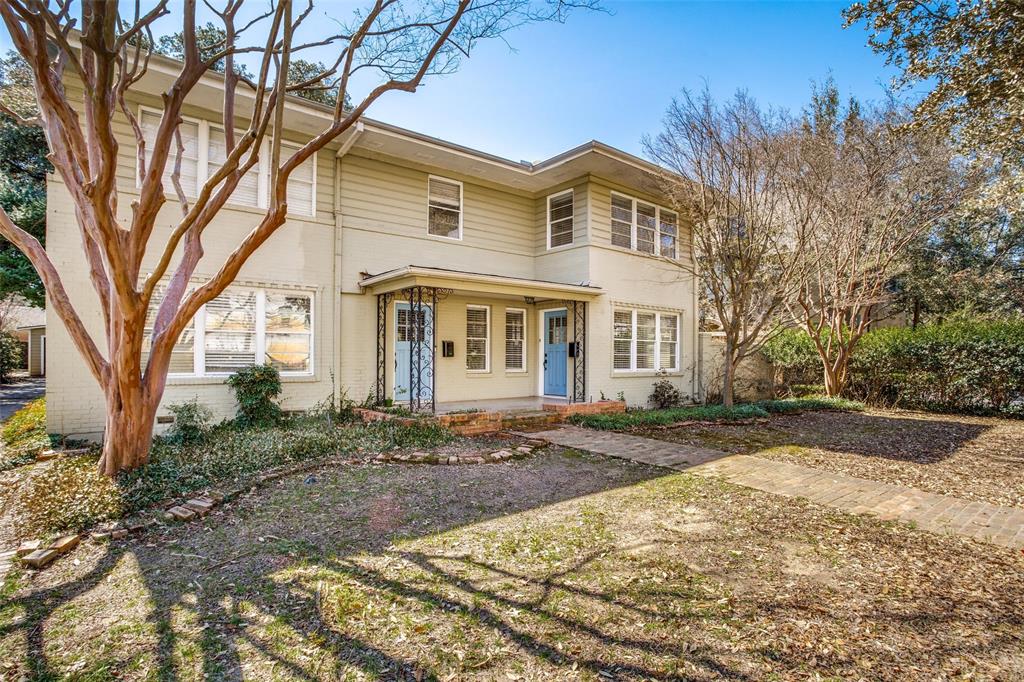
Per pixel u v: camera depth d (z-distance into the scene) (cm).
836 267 1369
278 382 882
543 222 1312
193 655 267
